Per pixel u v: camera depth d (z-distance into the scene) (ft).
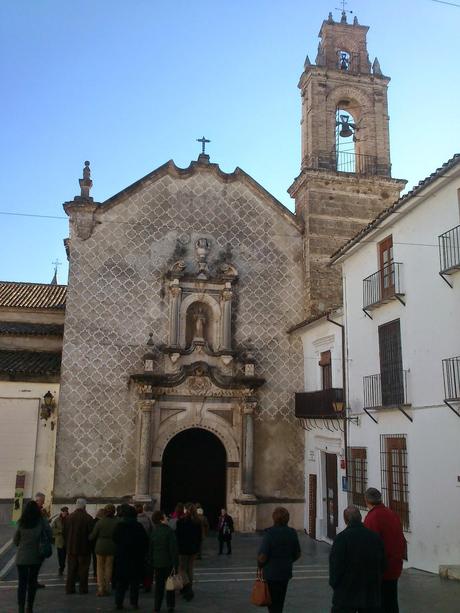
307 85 100.32
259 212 92.58
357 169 99.35
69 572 42.37
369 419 65.00
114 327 83.56
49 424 81.00
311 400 79.51
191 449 86.38
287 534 29.48
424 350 54.80
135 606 37.01
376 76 100.89
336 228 92.53
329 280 90.27
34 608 36.86
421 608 35.19
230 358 84.74
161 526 37.17
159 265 87.15
